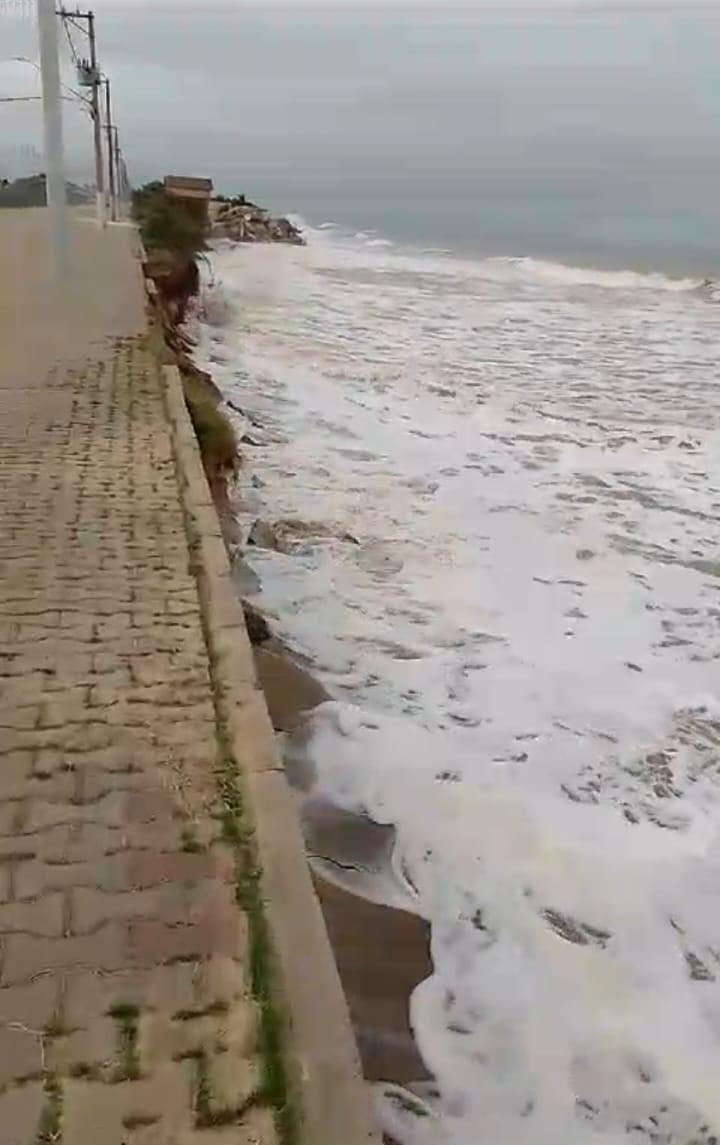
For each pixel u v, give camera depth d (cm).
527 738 856
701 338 2809
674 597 1166
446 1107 509
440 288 3738
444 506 1422
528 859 697
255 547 1191
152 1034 379
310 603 1080
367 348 2536
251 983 397
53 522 825
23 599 693
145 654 629
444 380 2214
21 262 2156
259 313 2969
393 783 756
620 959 619
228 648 632
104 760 528
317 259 4488
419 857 683
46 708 570
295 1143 335
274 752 529
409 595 1129
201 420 1278
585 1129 511
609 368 2398
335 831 698
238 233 4884
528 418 1922
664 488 1547
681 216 6462
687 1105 529
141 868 457
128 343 1504
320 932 414
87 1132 344
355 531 1303
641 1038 565
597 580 1203
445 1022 555
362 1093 349
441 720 876
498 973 596
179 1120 347
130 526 821
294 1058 360
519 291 3712
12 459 976
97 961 411
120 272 2052
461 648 1015
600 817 757
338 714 841
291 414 1859
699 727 895
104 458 985
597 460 1675
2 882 449
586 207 6906
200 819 487
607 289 3784
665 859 714
